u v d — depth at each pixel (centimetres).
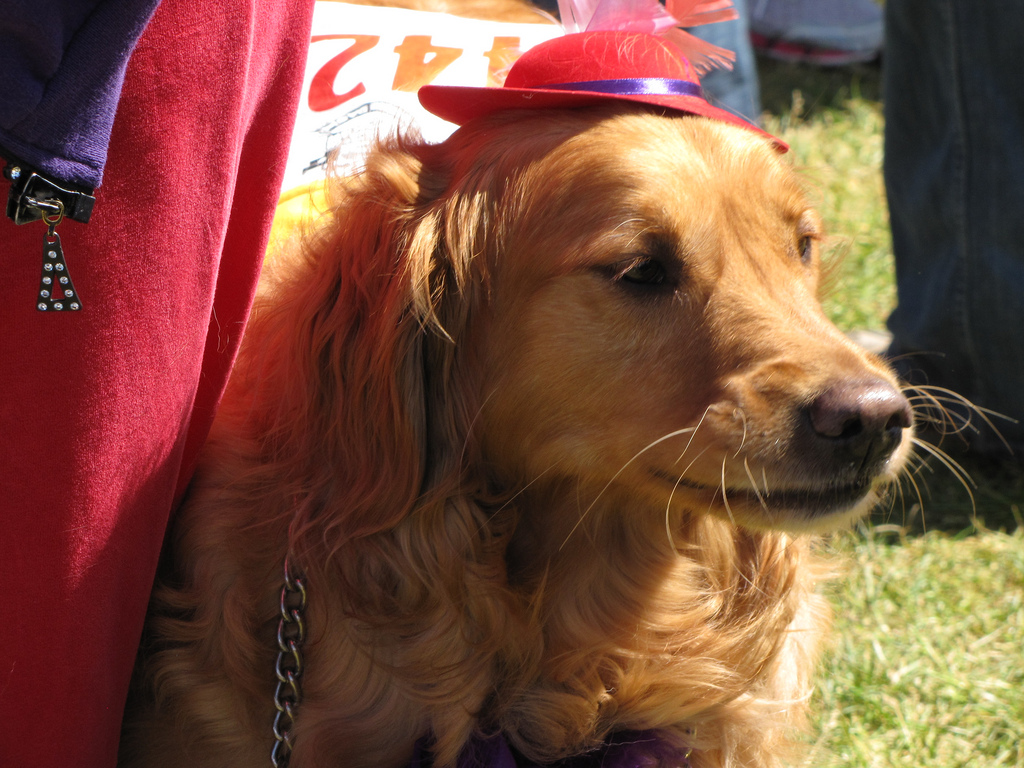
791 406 153
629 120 167
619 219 159
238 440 179
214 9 134
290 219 203
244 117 148
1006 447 336
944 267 333
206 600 173
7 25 112
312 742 172
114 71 118
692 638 185
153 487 153
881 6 705
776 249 169
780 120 559
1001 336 321
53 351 137
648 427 163
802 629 200
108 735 162
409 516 169
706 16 184
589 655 181
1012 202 311
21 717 155
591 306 163
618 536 181
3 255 131
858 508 159
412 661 170
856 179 497
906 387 221
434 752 173
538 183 167
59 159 117
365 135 195
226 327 166
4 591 148
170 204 139
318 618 169
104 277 136
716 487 160
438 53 229
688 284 162
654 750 185
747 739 196
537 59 173
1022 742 236
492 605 172
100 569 150
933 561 297
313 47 222
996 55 304
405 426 165
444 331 165
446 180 178
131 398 144
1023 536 307
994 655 264
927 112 328
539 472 175
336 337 170
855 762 231
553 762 182
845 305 407
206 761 177
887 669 257
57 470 142
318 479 170
